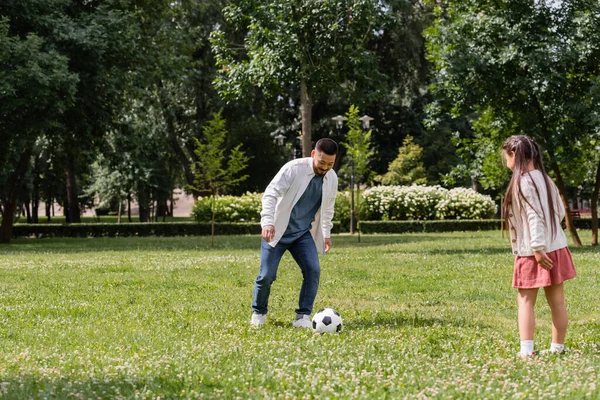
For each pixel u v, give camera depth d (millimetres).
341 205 37219
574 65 20969
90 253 21641
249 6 22172
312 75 22328
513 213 5688
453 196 38438
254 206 38438
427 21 45656
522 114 21438
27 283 12305
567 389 4203
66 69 23828
